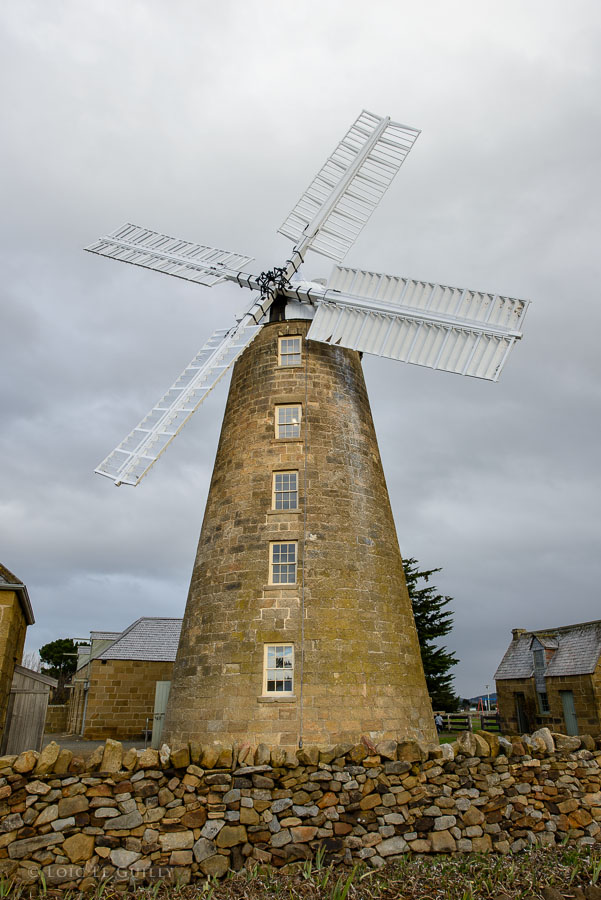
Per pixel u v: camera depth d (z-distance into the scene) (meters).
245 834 9.29
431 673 44.41
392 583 18.69
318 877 8.87
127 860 8.77
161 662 37.53
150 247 24.73
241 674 16.42
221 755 9.62
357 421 20.62
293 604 16.98
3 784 8.65
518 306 18.39
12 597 16.98
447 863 9.44
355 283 20.95
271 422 19.91
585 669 32.97
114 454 19.08
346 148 24.12
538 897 8.31
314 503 18.42
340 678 16.28
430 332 19.34
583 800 10.59
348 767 9.94
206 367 19.91
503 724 40.59
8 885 8.16
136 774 9.23
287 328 21.45
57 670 81.62
